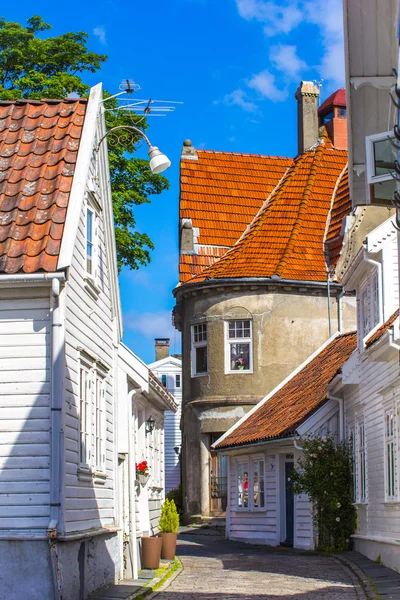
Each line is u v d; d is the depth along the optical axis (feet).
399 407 61.62
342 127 139.85
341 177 132.36
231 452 101.65
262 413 102.01
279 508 91.45
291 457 91.50
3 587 43.27
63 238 46.06
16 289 45.70
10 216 48.06
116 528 54.60
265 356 114.21
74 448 47.24
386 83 46.39
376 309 72.23
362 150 47.93
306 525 84.99
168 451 203.41
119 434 60.59
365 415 74.13
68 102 55.26
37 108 54.90
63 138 52.47
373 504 71.31
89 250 53.62
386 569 63.57
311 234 122.11
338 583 57.82
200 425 116.47
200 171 135.44
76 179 49.29
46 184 49.65
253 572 64.54
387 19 45.57
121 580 57.36
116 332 59.57
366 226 86.99
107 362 57.72
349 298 116.47
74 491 47.01
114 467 58.08
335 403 84.64
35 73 97.91
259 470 96.43
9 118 54.29
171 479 201.46
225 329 115.75
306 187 129.70
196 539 100.37
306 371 103.91
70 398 46.78
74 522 46.62
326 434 84.33
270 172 139.23
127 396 62.59
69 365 46.96
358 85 46.57
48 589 43.21
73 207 47.62
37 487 44.11
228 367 115.34
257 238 122.11
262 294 115.03
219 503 115.44
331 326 116.06
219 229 128.88
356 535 77.10
